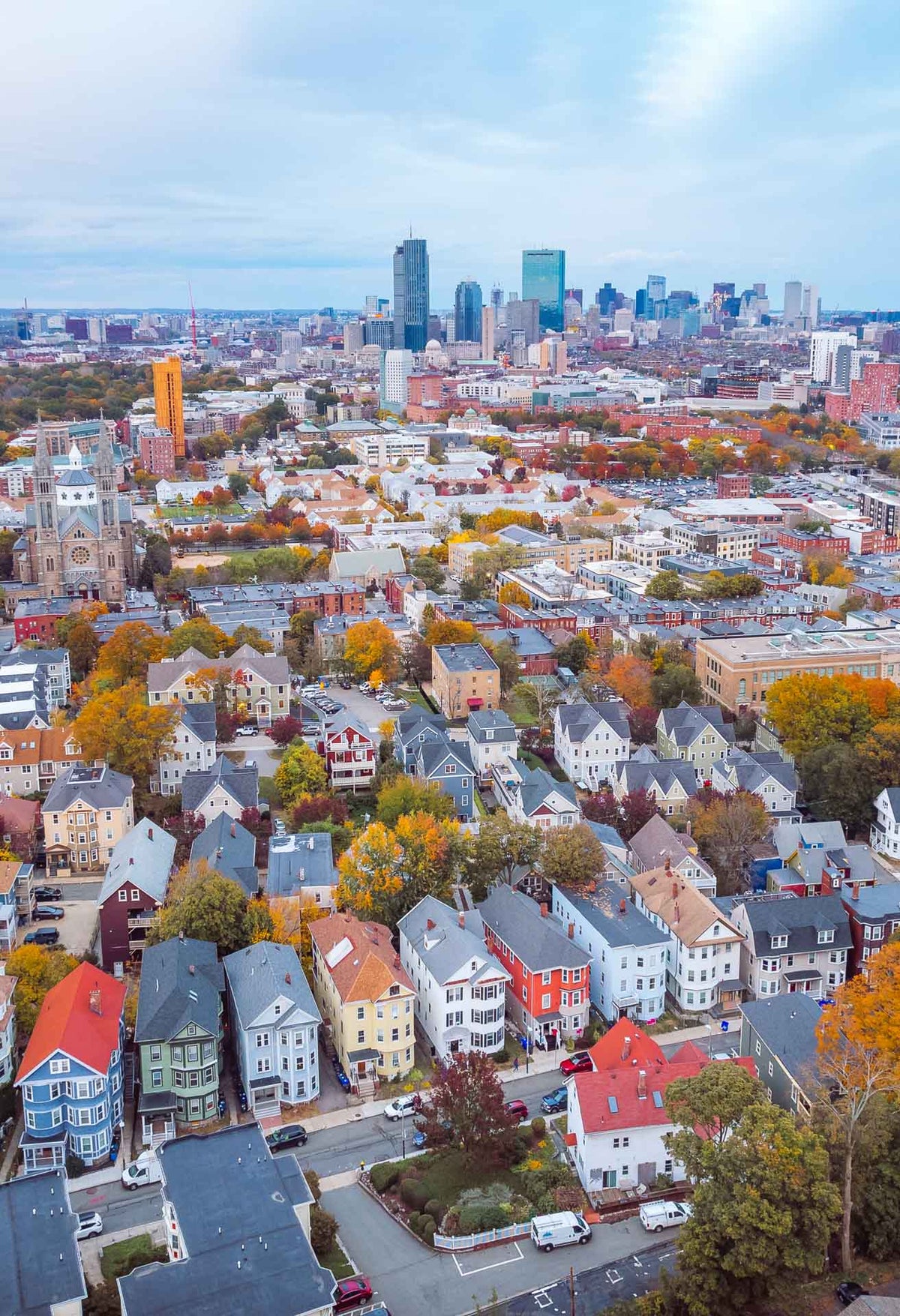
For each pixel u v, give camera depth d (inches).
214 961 4904.0
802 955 5285.4
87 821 6491.1
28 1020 4753.9
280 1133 4357.8
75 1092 4222.4
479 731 7588.6
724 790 6968.5
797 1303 3503.9
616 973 5093.5
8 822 6466.5
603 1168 4082.2
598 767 7509.8
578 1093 4116.6
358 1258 3804.1
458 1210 3951.8
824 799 6875.0
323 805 6663.4
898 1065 3732.8
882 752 6811.0
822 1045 4057.6
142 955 5103.3
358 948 4877.0
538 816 6515.8
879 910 5364.2
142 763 7165.4
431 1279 3710.6
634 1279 3690.9
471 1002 4803.2
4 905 5659.5
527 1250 3841.0
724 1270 3415.4
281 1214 3486.7
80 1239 3873.0
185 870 5482.3
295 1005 4537.4
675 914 5324.8
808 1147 3501.5
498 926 5295.3
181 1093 4451.3
